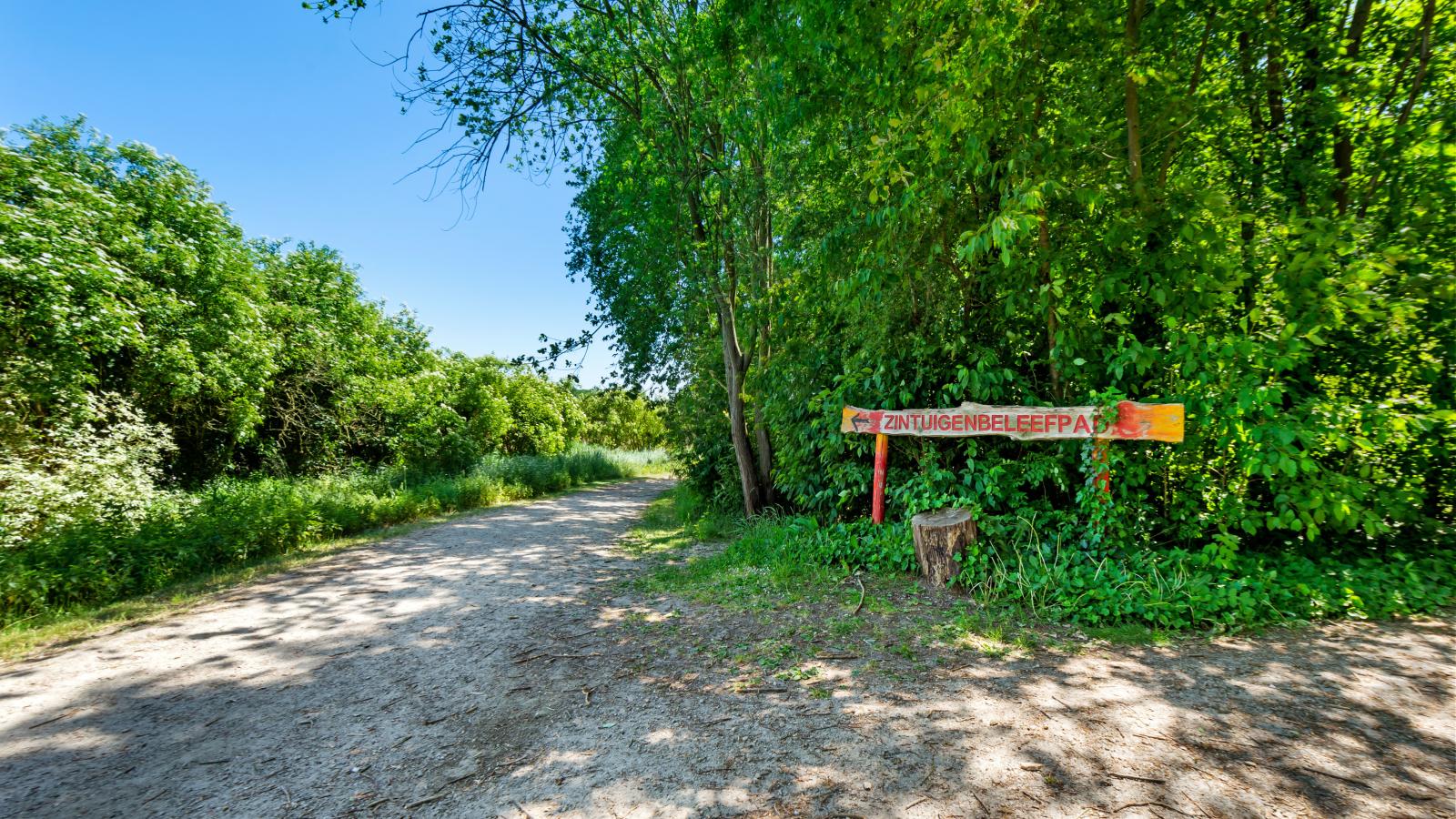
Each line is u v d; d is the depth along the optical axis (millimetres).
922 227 5250
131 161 10492
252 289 11250
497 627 4516
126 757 2688
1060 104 5270
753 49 7141
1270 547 4852
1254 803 2041
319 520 8625
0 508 5680
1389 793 2078
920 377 5855
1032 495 5547
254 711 3150
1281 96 5281
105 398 8234
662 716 2936
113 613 5031
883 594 4793
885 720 2760
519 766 2523
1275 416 3977
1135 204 4660
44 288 7207
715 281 9453
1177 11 4863
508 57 7453
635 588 5609
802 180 8312
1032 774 2264
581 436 32906
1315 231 4207
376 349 16328
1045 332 5578
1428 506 5000
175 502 7477
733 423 9953
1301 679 2996
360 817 2197
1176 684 2986
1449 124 4848
